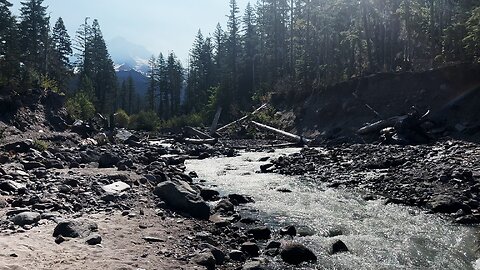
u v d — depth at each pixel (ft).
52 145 81.61
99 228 29.91
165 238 29.55
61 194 38.04
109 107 251.60
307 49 182.19
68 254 24.29
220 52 284.41
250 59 247.70
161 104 298.35
